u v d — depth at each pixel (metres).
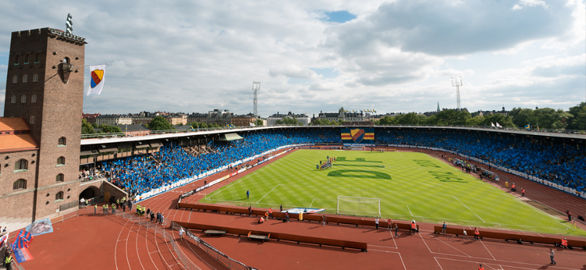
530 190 50.22
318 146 130.50
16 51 37.69
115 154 52.16
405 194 46.28
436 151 111.56
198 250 27.36
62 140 37.94
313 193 47.06
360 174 63.03
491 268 24.31
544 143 72.88
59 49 37.19
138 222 34.66
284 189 49.91
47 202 35.50
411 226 31.73
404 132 136.62
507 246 28.45
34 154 34.53
